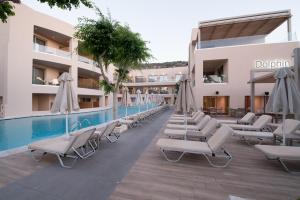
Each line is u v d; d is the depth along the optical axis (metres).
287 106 4.84
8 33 15.61
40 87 17.88
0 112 15.35
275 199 2.85
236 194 2.98
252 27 15.95
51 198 2.81
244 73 15.53
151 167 4.10
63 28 20.16
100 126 9.31
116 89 11.11
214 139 4.62
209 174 3.74
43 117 17.14
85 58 23.58
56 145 4.59
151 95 26.33
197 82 16.58
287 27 14.52
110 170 3.91
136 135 7.66
